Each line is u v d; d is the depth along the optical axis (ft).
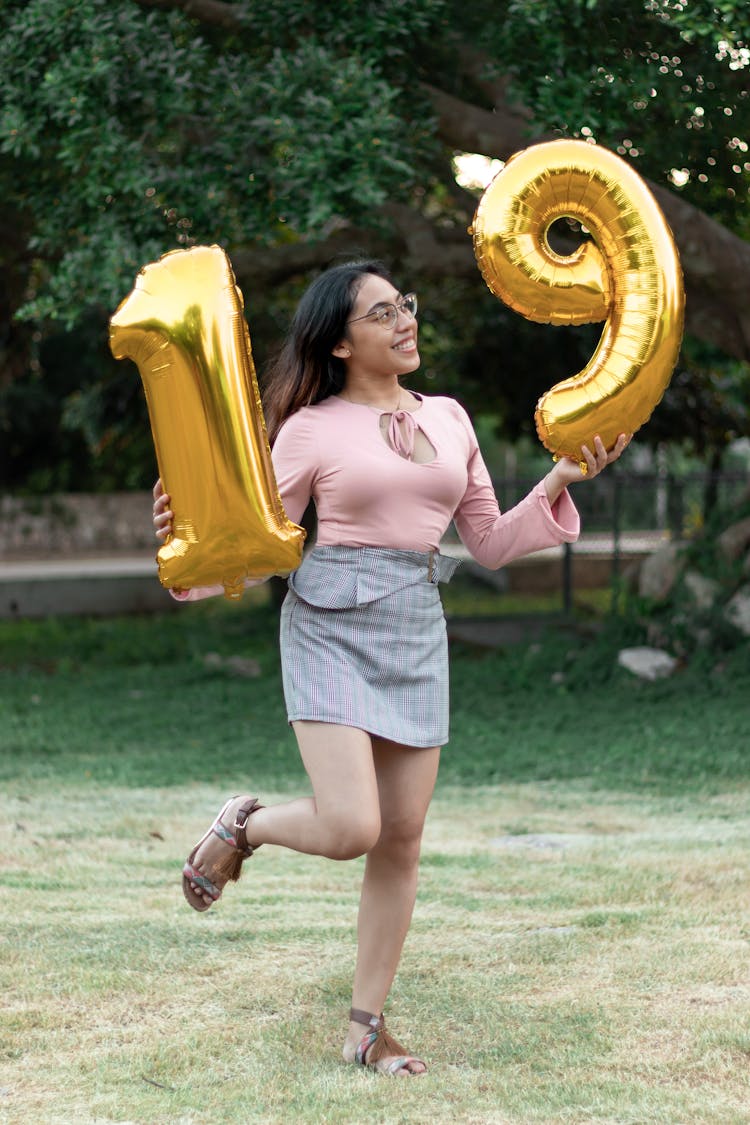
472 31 65.87
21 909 35.35
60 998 28.43
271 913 35.14
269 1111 22.74
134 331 23.24
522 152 25.86
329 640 24.17
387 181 62.44
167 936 32.76
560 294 25.75
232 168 64.44
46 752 65.51
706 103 63.21
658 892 36.55
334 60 63.00
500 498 122.72
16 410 198.18
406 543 24.40
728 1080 23.82
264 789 55.62
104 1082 24.03
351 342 24.76
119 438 161.99
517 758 61.72
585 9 60.54
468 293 113.91
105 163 61.87
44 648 108.78
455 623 109.70
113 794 54.29
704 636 83.61
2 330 116.88
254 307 98.58
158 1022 27.04
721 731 65.41
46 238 71.41
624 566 126.52
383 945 25.02
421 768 24.64
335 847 23.53
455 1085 23.71
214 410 23.25
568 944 31.76
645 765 58.59
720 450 137.90
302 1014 27.43
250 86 63.36
